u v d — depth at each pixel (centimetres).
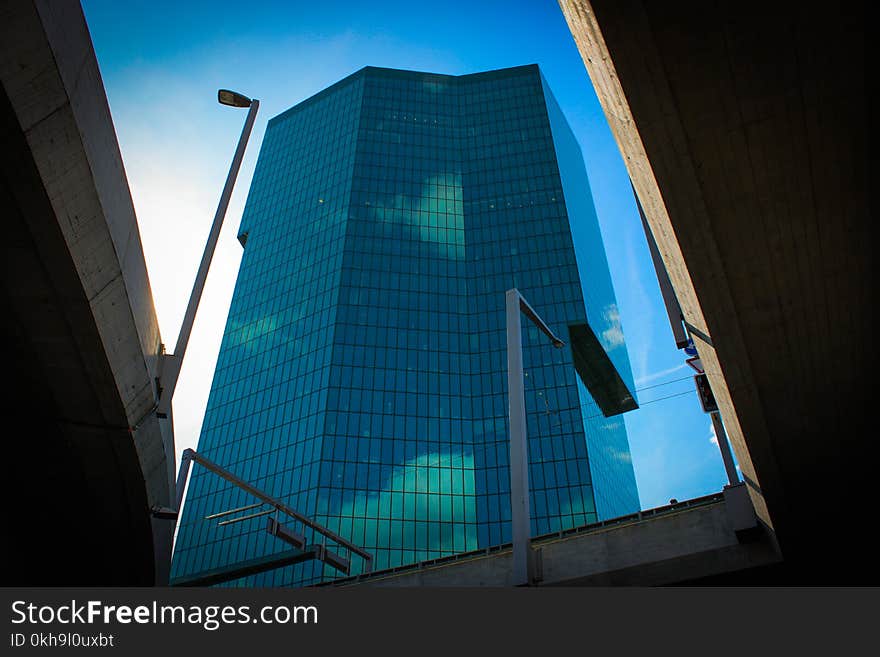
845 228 1762
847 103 1538
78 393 1797
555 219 13150
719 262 1805
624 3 1384
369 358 11288
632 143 1725
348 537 9562
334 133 14700
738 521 2592
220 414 11719
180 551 10381
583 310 12038
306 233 13338
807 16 1395
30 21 1174
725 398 2200
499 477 10412
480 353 11706
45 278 1499
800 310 1919
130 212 1684
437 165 14050
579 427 10706
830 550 2600
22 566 2288
